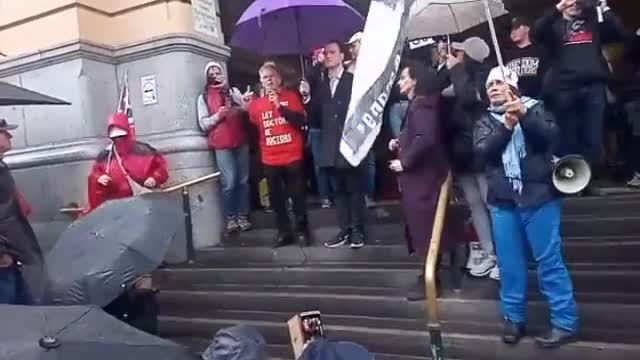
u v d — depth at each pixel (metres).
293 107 6.13
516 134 3.76
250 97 7.23
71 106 7.23
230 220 6.98
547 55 5.36
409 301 4.70
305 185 6.54
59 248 4.40
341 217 5.80
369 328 4.70
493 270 4.70
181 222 4.65
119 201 4.64
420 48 5.32
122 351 2.46
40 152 7.32
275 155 6.11
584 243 4.78
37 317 2.55
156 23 7.36
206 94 7.17
